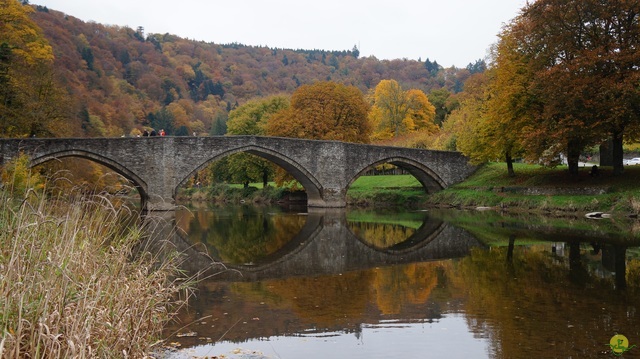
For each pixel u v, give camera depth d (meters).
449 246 22.88
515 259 19.05
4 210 8.37
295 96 54.31
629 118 31.05
